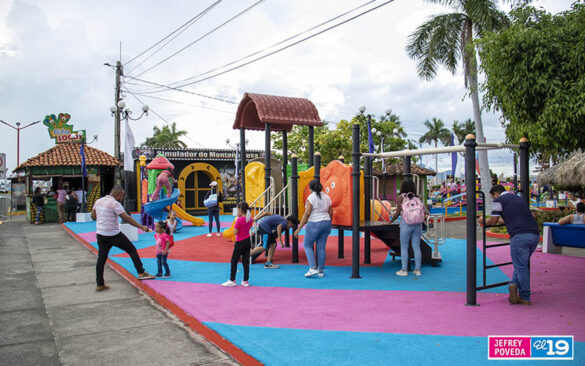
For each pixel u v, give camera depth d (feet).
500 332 15.10
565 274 25.07
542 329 15.33
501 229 48.73
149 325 18.16
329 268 28.66
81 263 33.78
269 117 32.60
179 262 31.53
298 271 27.78
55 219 75.56
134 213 84.64
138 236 49.39
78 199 76.54
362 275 26.07
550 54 19.94
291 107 34.04
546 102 19.81
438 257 29.09
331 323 16.53
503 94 21.59
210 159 89.61
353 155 25.62
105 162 77.15
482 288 19.15
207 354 14.89
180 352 15.08
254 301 20.12
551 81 19.61
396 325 16.12
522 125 21.35
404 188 25.55
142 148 86.02
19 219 86.53
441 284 23.24
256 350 13.83
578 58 19.03
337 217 28.43
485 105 23.77
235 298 20.75
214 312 18.34
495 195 19.93
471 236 18.80
